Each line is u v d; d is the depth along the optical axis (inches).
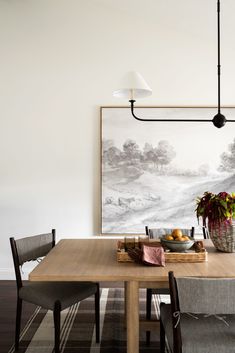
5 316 102.1
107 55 137.5
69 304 75.4
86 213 137.2
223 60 136.9
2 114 136.5
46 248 91.3
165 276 60.6
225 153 136.3
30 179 136.9
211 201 77.0
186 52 137.1
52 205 137.1
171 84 137.0
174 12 126.6
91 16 137.6
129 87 77.9
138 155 136.1
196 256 69.9
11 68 136.7
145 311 104.5
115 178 136.1
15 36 137.2
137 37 137.6
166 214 136.6
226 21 121.8
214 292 52.0
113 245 88.6
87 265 68.1
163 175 136.5
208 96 136.6
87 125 136.7
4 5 137.2
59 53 137.2
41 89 136.7
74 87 137.0
